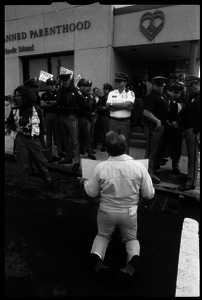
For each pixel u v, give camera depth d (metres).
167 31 6.21
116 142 2.10
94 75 7.21
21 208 3.43
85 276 2.15
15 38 8.48
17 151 3.75
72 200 3.71
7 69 8.95
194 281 2.08
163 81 3.84
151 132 3.99
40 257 2.39
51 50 7.82
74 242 2.66
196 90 3.68
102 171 2.10
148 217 3.26
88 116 5.15
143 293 1.99
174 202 3.72
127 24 6.64
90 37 7.06
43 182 4.46
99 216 2.23
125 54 7.88
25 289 1.99
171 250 2.55
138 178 2.09
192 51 6.13
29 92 3.52
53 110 5.12
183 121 3.71
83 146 5.85
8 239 2.69
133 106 4.53
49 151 5.24
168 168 5.02
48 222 3.06
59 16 7.41
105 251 2.26
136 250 2.16
